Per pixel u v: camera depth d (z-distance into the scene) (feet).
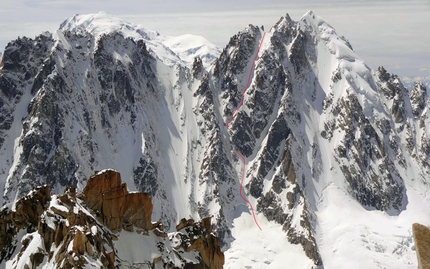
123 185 180.75
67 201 171.32
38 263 159.43
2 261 178.70
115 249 170.50
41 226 165.07
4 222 185.06
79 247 144.05
